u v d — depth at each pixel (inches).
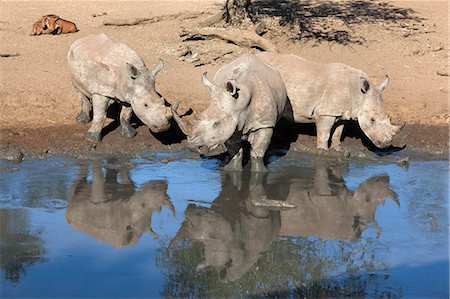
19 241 443.8
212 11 1023.0
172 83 766.5
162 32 930.1
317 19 980.6
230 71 545.0
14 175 558.9
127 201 514.6
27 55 831.1
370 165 610.5
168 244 447.2
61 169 577.0
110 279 395.9
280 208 507.8
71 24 919.0
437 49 895.7
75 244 443.2
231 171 581.0
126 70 614.2
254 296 380.2
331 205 516.4
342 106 616.1
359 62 847.7
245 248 442.0
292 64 618.8
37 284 386.3
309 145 652.1
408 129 688.4
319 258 427.5
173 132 668.7
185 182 556.1
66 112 695.7
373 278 402.0
